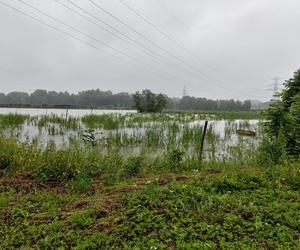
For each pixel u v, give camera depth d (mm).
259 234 3453
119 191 5191
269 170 5844
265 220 3783
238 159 7566
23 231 3680
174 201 4332
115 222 3797
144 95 43250
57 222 3871
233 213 3994
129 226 3670
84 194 5320
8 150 6727
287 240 3318
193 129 15016
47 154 6566
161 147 11078
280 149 6684
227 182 5133
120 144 10914
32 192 5211
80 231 3629
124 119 21922
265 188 4992
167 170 7035
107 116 22234
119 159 7172
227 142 13078
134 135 12609
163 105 44250
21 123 17297
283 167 5863
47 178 5922
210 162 7574
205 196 4520
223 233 3455
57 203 4730
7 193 5012
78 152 6863
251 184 5152
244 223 3699
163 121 20906
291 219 3770
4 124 14586
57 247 3291
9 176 5953
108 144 10102
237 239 3365
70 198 4984
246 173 5660
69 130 16078
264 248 3184
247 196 4617
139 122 20875
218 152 9688
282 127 7062
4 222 3947
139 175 6621
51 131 14727
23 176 5957
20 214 4180
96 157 6895
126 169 6672
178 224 3666
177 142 11602
